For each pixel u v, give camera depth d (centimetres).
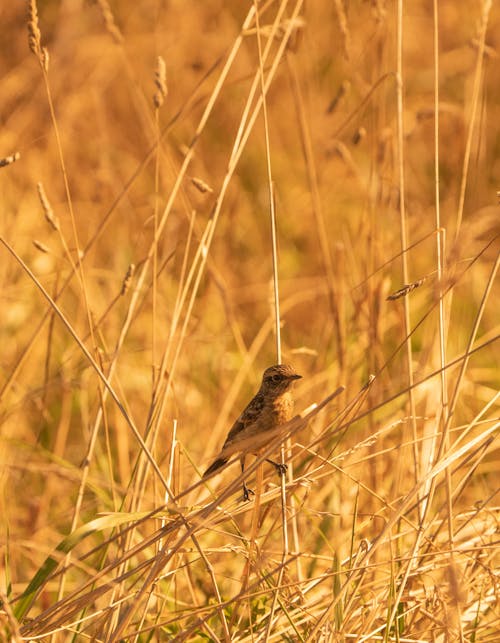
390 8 2950
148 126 2953
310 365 2462
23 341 2562
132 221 3014
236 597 1325
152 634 1471
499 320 2745
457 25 3962
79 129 3622
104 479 2125
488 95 3669
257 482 1382
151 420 1630
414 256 3020
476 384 2420
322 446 1802
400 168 1839
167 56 3781
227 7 4072
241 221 3391
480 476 2138
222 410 2111
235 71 3825
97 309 2611
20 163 3338
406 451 1906
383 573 1656
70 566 1563
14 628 1233
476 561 1459
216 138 3809
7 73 3859
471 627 1510
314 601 1570
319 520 1819
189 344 2420
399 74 1906
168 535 1477
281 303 2797
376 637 1406
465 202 2981
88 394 2500
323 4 3881
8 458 2105
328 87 3719
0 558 1864
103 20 2100
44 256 2903
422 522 1491
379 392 1984
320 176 3152
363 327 2225
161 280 2611
